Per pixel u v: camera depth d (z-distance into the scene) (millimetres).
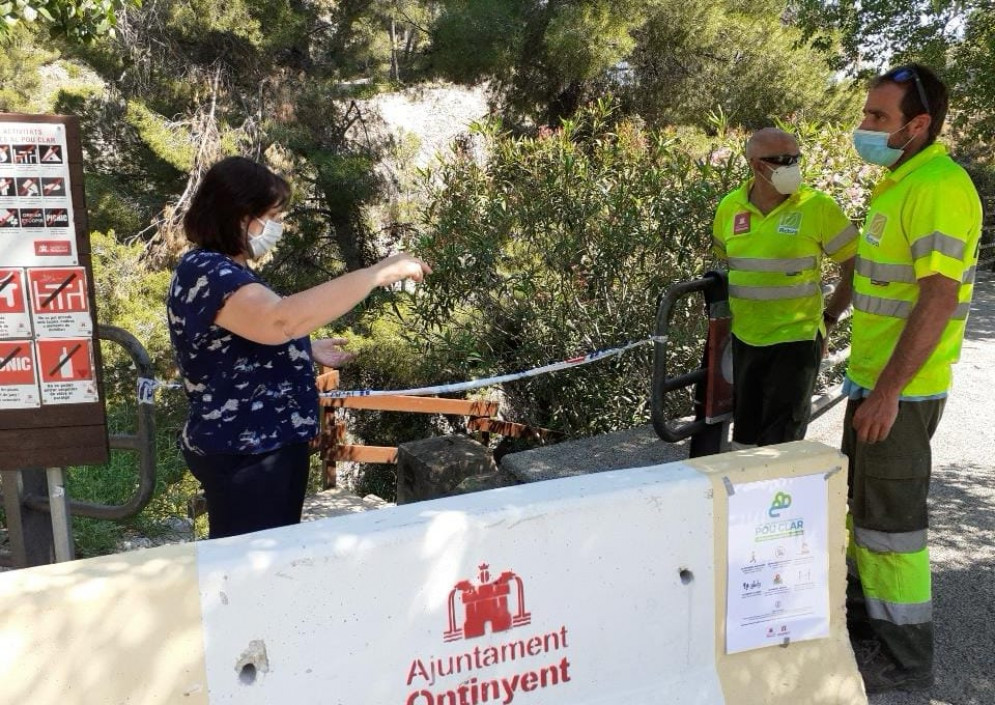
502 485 4785
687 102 13461
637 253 6590
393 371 10031
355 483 10523
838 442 6074
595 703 2510
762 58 13297
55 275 3145
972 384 7305
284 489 2846
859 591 3252
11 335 3158
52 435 3258
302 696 2221
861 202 6434
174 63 10555
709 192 5934
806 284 3729
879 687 3072
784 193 3605
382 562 2258
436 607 2320
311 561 2197
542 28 12266
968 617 3566
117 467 6105
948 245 2725
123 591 2082
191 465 2875
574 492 2479
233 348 2717
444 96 13164
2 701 2023
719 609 2645
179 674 2131
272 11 10414
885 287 2953
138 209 10602
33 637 2033
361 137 12242
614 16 11984
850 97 13672
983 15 10641
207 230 2752
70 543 3438
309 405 2895
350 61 11742
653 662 2576
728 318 3996
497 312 7004
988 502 4816
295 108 11055
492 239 6680
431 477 6062
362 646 2262
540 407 7738
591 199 6562
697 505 2570
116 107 10336
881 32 11336
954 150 16938
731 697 2666
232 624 2156
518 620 2408
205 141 10273
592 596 2480
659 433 3953
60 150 3072
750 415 3979
